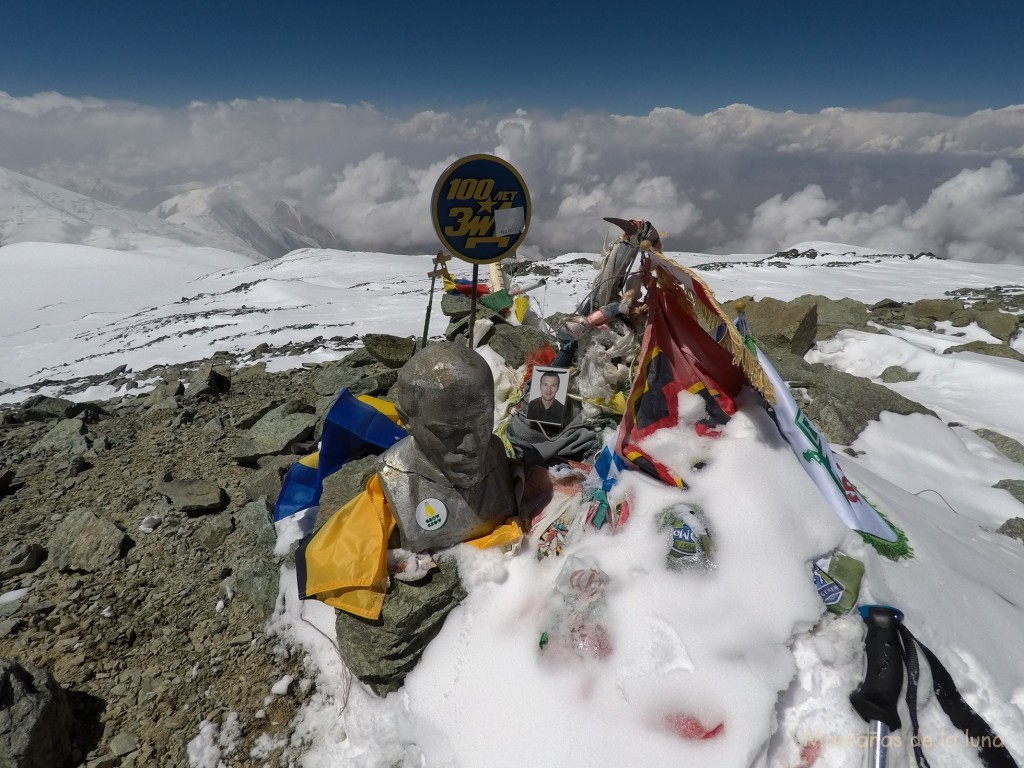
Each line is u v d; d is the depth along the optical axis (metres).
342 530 1.20
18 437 2.66
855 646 1.02
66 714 1.16
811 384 2.34
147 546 1.72
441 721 1.08
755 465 1.20
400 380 1.11
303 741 1.16
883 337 3.42
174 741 1.17
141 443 2.49
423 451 1.17
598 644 1.04
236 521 1.79
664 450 1.28
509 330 2.18
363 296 12.31
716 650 0.99
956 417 2.53
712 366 1.34
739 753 0.89
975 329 4.29
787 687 0.98
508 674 1.08
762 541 1.09
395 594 1.15
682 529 1.12
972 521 1.66
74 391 5.36
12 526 1.90
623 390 1.50
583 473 1.38
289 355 5.34
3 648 1.38
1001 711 0.99
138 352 8.09
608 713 0.98
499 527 1.25
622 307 1.49
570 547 1.20
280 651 1.34
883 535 1.22
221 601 1.49
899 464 1.98
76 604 1.51
